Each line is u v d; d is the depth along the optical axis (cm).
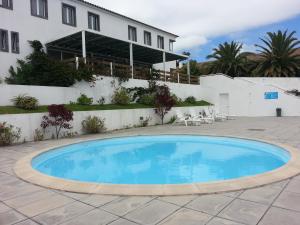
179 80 2553
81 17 2120
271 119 2105
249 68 3600
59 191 505
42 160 927
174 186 504
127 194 471
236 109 2664
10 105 1277
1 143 1079
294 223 351
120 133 1443
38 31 1844
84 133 1452
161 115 1930
